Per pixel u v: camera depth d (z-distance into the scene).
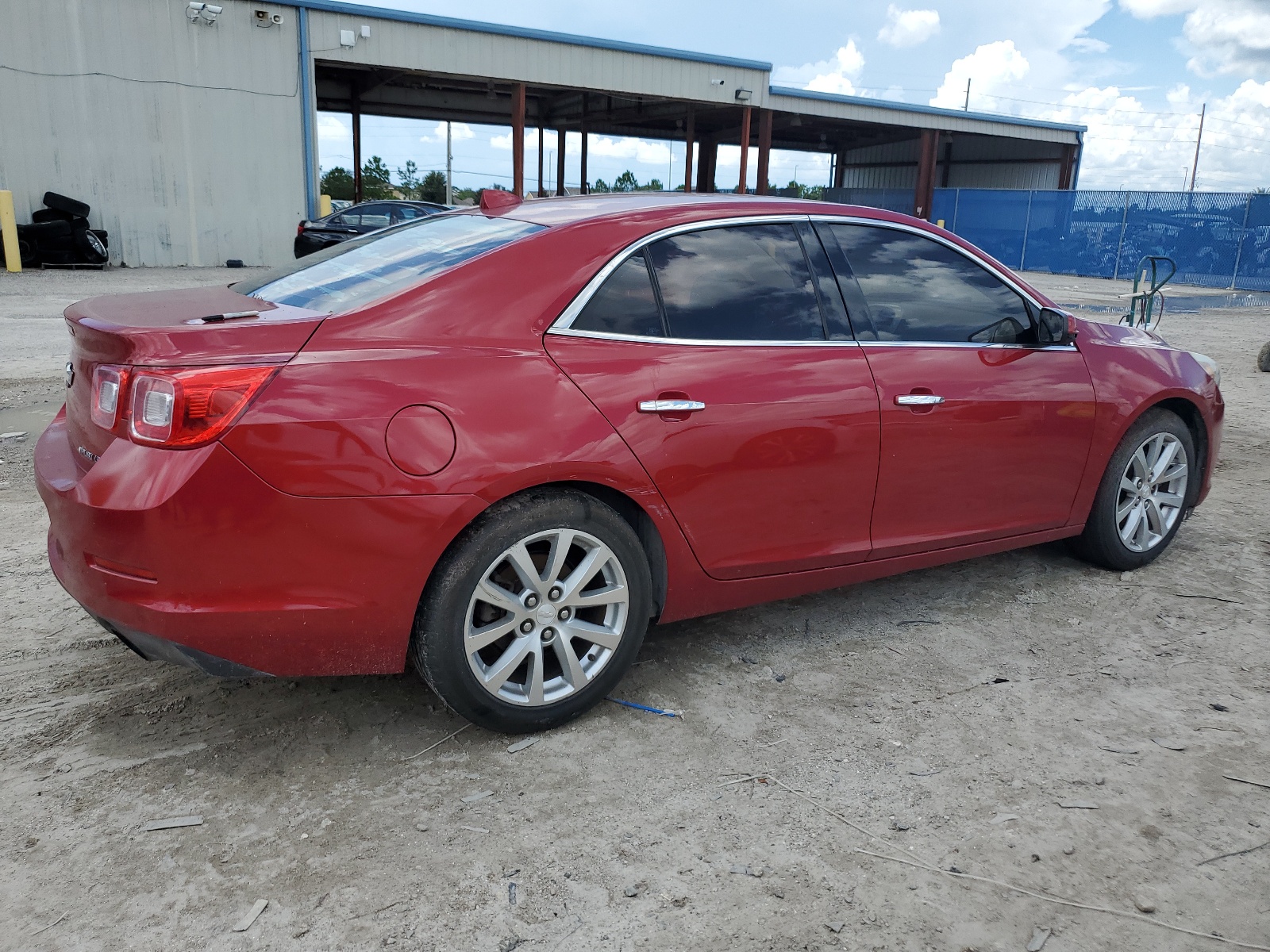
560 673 2.87
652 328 2.88
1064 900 2.17
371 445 2.38
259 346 2.35
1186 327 15.73
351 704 2.98
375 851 2.29
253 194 22.36
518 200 3.46
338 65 23.25
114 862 2.22
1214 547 4.65
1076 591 4.05
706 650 3.43
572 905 2.12
